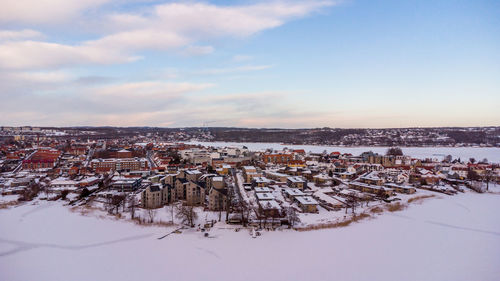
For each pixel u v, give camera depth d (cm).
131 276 12044
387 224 18250
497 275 12269
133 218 18550
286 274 12219
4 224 17838
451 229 17538
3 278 11856
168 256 13762
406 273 12431
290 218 17500
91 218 18775
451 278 12075
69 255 13925
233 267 12744
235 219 17812
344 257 13775
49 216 19275
